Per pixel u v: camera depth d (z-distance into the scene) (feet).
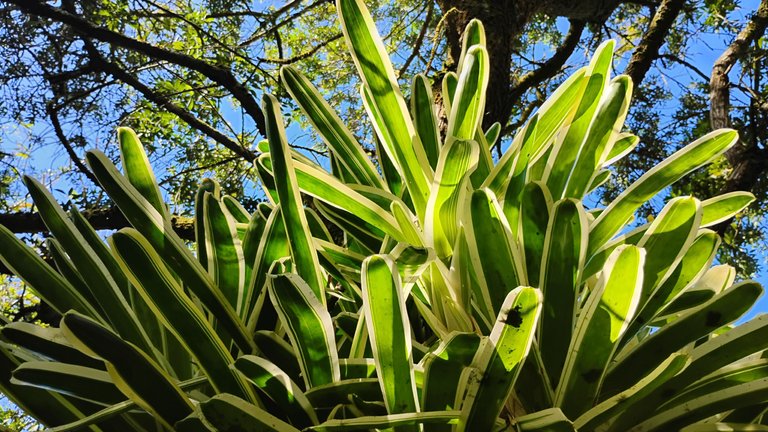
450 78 5.29
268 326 4.38
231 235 4.49
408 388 3.36
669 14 13.30
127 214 3.95
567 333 3.77
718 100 14.96
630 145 5.27
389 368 3.34
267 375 3.39
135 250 3.55
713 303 3.89
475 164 3.97
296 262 4.03
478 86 4.37
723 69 15.33
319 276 4.02
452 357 3.32
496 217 3.89
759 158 13.47
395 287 3.34
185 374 4.35
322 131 4.90
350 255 4.72
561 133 4.45
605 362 3.54
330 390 3.49
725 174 15.44
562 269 3.76
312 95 4.91
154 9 18.76
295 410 3.47
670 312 4.59
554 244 3.77
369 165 4.95
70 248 4.13
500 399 3.21
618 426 3.73
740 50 15.43
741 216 16.61
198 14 17.72
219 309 3.94
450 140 3.86
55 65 16.79
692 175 16.14
